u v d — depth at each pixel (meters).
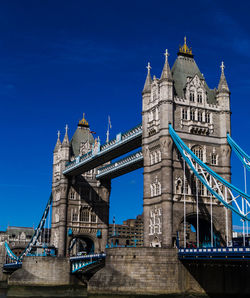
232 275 74.56
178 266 71.44
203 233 85.00
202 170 76.75
